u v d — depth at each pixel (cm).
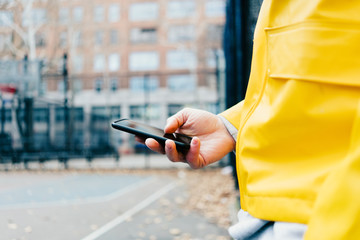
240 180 95
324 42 73
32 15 2230
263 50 94
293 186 75
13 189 928
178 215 582
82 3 2714
